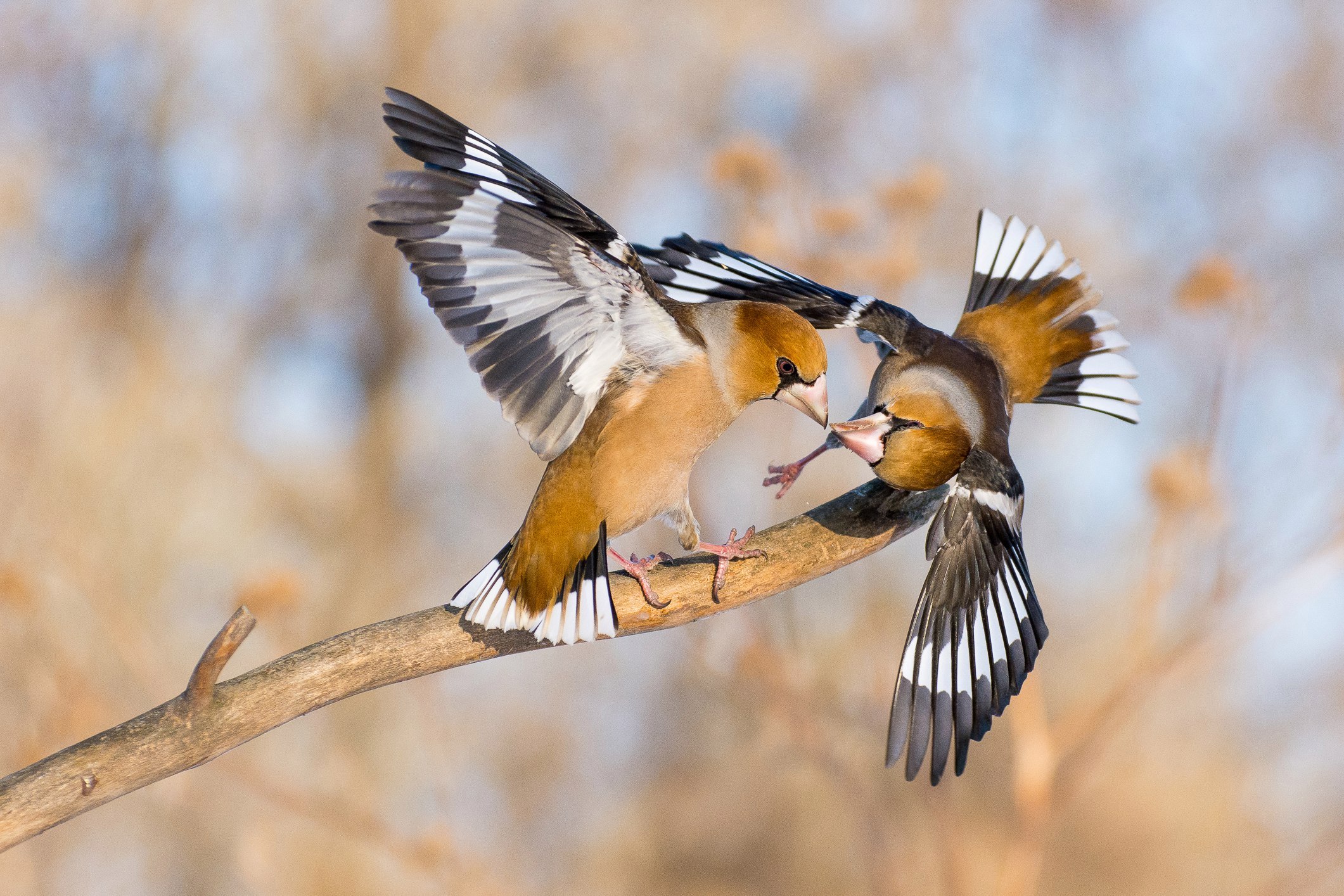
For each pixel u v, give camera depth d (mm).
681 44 21938
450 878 10234
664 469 6324
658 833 18062
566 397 5965
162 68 19828
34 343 17328
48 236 18656
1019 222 8094
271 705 5414
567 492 6152
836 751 10211
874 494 6594
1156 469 8719
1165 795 16156
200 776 12906
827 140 21219
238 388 19906
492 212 5680
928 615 5934
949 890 10469
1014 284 7902
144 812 14453
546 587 6141
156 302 19453
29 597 9438
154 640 16125
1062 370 7793
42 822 5066
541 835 17844
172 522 18156
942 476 6250
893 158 20922
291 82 20844
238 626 5184
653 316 6117
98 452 17734
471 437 20531
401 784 16312
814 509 6617
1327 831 14852
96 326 18812
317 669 5523
